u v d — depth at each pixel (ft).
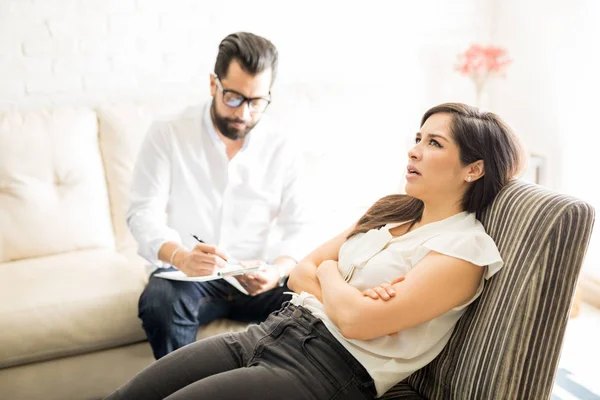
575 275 4.50
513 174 5.05
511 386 4.57
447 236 4.82
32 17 8.73
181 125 7.18
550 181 10.18
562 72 9.68
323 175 8.86
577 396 7.35
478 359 4.73
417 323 4.67
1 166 7.84
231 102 6.70
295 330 4.96
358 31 10.30
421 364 4.84
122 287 6.96
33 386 6.75
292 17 9.93
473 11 10.82
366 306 4.65
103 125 8.47
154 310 6.49
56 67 8.96
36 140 8.03
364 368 4.73
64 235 8.05
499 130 4.93
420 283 4.63
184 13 9.39
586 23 9.16
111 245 8.36
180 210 7.27
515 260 4.60
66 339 6.70
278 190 7.45
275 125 7.55
